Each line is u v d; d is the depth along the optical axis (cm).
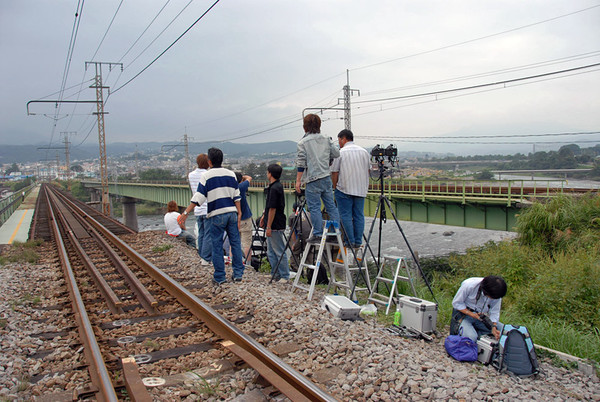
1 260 1009
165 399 346
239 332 453
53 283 788
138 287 666
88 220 2203
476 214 2270
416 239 3184
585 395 390
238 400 345
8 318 560
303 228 878
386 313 599
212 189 696
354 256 659
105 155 4209
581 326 823
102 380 357
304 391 341
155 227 6462
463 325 486
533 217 1443
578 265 993
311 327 492
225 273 735
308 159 633
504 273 1223
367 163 668
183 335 493
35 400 346
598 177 3800
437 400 339
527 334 437
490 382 384
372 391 354
